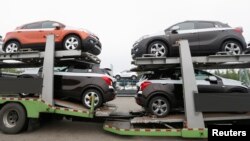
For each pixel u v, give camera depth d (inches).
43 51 282.0
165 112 255.1
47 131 256.4
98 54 325.4
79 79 265.1
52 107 240.5
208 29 277.9
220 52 248.2
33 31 301.1
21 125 237.1
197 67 306.7
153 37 278.1
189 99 220.1
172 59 240.4
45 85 243.3
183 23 286.8
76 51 254.1
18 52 260.2
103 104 289.1
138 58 243.3
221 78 267.6
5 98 241.9
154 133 219.0
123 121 261.7
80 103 271.6
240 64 292.8
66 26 301.4
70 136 236.7
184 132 214.4
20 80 245.1
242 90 261.4
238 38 271.4
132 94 766.5
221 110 214.7
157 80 265.9
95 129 269.1
